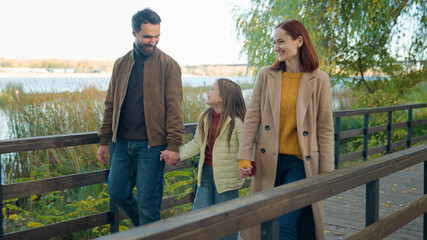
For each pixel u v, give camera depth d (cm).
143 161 261
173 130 260
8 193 251
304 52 220
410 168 632
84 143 284
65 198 437
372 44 961
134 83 261
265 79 232
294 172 227
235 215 124
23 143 252
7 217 375
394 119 983
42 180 264
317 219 220
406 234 344
